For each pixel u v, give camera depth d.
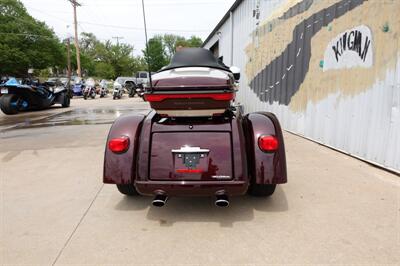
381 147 3.99
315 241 2.40
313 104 5.62
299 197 3.22
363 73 4.26
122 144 2.79
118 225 2.72
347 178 3.73
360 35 4.29
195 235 2.53
